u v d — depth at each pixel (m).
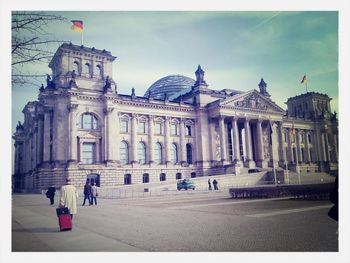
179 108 101.75
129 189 69.31
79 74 85.56
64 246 18.14
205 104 106.19
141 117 94.56
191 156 104.12
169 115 99.81
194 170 101.38
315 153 124.25
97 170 80.94
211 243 18.14
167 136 98.19
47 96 80.69
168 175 96.19
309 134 125.94
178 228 22.23
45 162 78.25
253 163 105.38
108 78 86.06
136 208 35.62
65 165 78.31
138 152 93.62
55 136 78.69
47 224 25.73
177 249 17.12
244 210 31.00
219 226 22.61
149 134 94.88
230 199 45.09
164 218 26.86
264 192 48.62
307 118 123.75
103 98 85.06
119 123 89.38
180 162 100.12
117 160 85.69
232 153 109.06
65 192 23.12
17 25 19.02
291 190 48.50
